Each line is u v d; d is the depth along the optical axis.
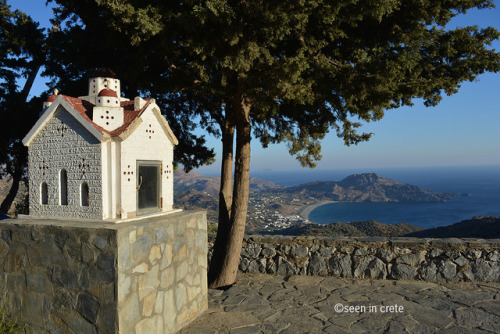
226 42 4.80
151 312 3.36
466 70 5.71
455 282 5.26
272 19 4.42
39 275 3.29
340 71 5.21
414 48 5.33
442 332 3.68
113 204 3.34
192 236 4.14
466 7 5.59
